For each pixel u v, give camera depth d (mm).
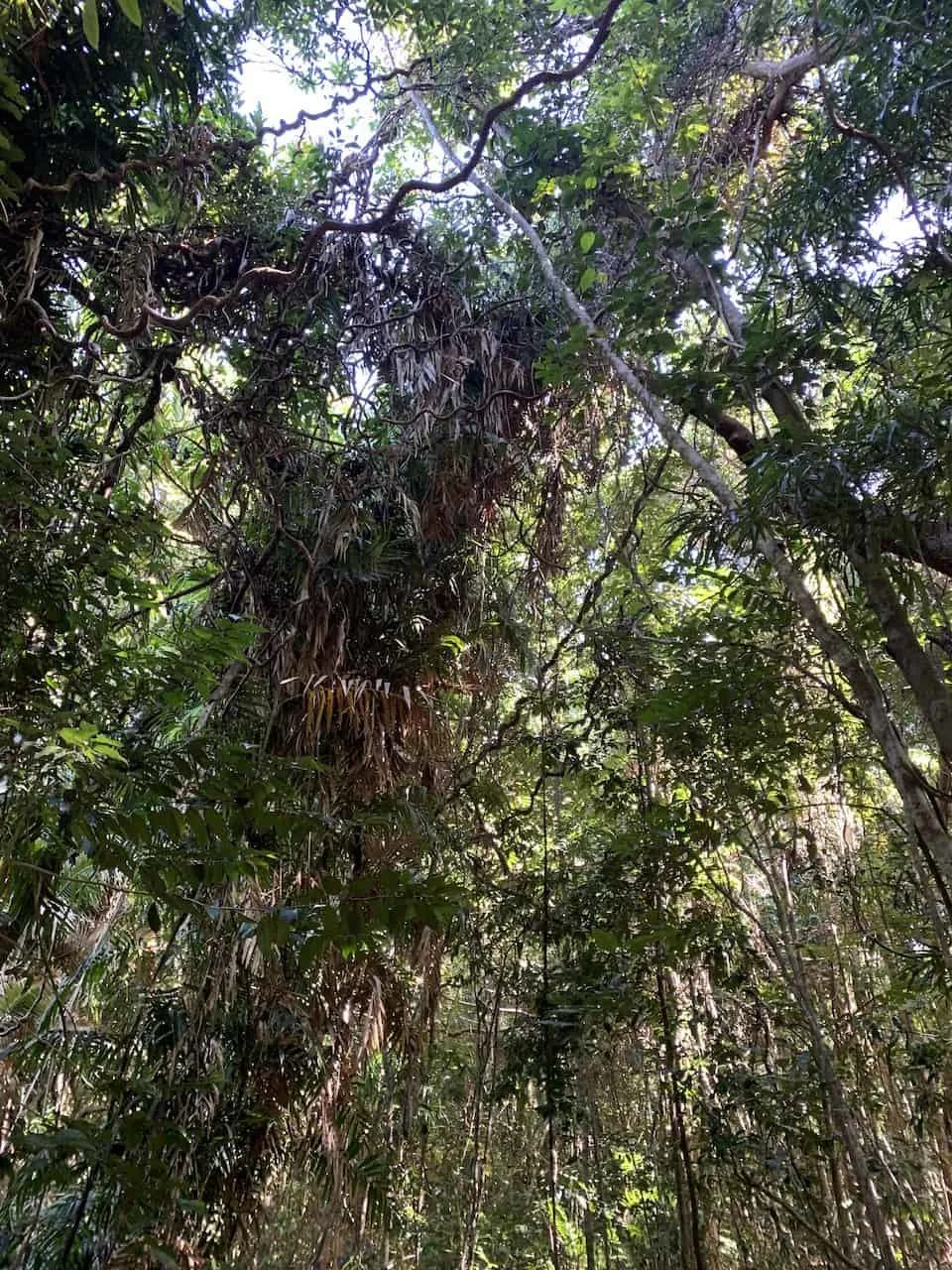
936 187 3248
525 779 4984
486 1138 5086
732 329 3281
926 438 2268
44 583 2092
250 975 3285
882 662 3682
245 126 4199
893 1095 4664
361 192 4293
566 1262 4469
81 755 1714
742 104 4453
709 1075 4105
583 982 3963
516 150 4594
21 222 2973
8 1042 3258
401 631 4102
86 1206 2850
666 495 5195
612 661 4414
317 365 4191
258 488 3805
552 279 3775
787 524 2617
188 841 2197
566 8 4176
